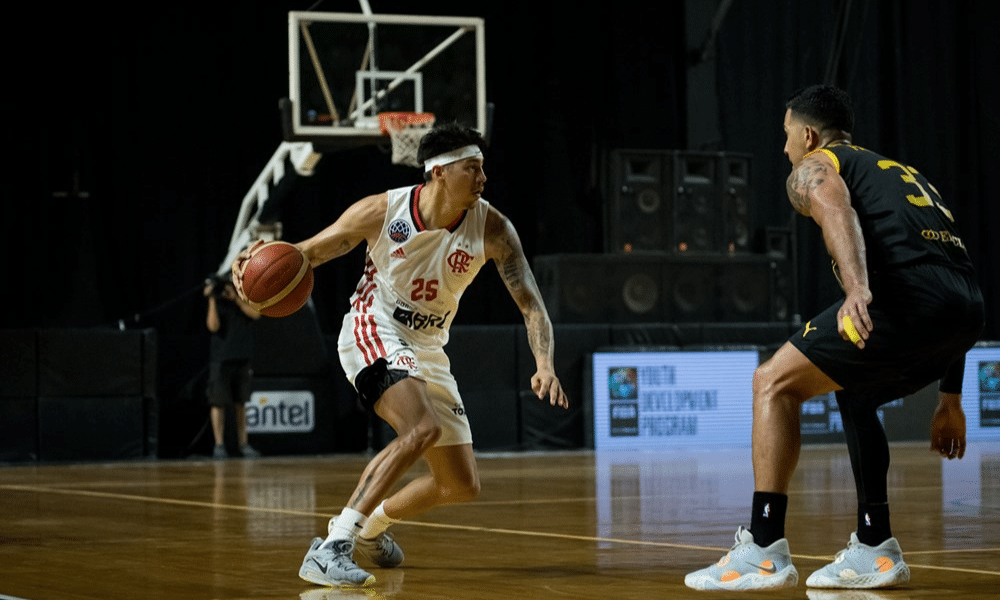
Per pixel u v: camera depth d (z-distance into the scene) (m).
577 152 20.30
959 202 21.78
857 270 4.73
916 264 4.98
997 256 21.64
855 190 5.11
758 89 20.80
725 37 20.59
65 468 14.94
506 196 20.11
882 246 5.04
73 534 7.64
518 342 17.39
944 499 9.81
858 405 5.23
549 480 12.15
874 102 21.33
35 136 17.88
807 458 15.30
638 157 18.78
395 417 5.48
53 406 16.03
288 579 5.57
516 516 8.68
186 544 7.05
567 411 17.53
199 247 18.50
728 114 20.58
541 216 20.12
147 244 18.28
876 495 5.23
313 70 16.12
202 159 18.52
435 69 16.62
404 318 5.68
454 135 5.57
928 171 21.62
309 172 16.62
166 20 18.34
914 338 4.95
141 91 18.25
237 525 8.13
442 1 19.61
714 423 17.88
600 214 20.31
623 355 17.53
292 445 17.34
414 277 5.64
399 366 5.53
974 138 21.75
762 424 5.06
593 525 8.06
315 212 19.14
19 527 8.09
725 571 5.04
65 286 17.92
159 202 18.33
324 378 17.53
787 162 21.00
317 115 16.06
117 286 18.25
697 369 17.80
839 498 9.91
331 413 17.55
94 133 18.12
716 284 18.84
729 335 18.33
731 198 19.27
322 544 5.38
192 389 17.61
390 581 5.54
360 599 4.98
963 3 21.81
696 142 20.08
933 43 21.64
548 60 20.23
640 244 18.70
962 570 5.79
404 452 5.38
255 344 17.16
